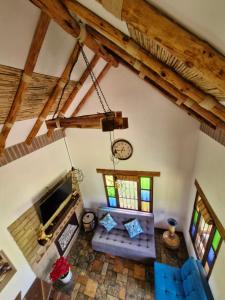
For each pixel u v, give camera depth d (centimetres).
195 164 377
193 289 271
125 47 166
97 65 321
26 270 309
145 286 363
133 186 469
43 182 370
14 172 297
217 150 261
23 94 215
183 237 466
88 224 495
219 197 248
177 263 402
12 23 149
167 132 378
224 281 229
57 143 421
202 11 67
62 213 396
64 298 310
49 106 284
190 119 354
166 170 417
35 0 144
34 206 340
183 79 169
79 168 490
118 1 82
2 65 170
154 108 365
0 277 264
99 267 408
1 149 261
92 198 533
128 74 352
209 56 83
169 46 88
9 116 231
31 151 337
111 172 463
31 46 179
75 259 431
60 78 262
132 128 395
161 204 466
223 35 72
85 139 444
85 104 403
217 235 268
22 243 305
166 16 82
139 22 85
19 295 287
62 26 169
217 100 167
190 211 406
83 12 146
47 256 371
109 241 427
